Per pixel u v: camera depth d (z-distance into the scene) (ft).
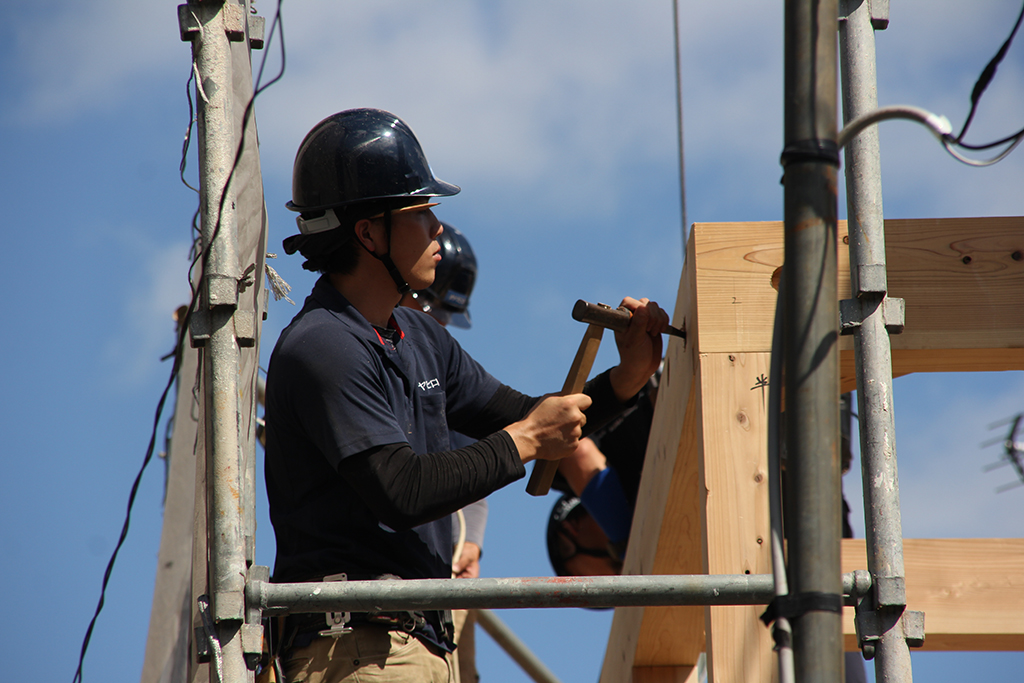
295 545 33.71
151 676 42.65
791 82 20.16
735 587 25.88
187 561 44.04
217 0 29.40
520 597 25.89
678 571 44.14
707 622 33.19
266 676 31.32
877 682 27.17
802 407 19.29
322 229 36.78
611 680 55.57
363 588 25.90
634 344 39.40
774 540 19.75
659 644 48.60
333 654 31.76
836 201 19.89
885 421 28.89
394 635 32.19
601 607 26.23
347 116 37.86
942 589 33.63
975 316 34.63
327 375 33.06
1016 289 34.88
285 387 33.53
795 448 19.27
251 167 34.06
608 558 58.03
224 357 26.99
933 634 33.24
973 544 34.12
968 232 35.40
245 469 32.01
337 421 32.53
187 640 42.19
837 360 19.49
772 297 35.37
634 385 40.34
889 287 34.76
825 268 19.57
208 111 28.50
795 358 19.44
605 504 53.26
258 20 34.53
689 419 37.06
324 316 34.99
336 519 33.19
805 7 20.25
